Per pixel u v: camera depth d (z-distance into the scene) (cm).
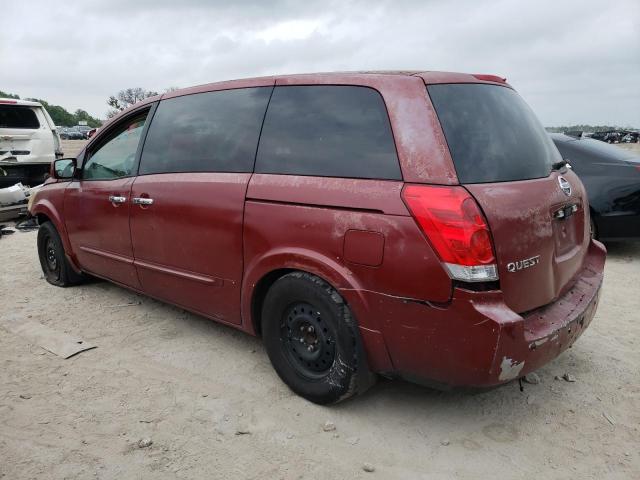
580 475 253
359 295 268
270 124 324
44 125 1018
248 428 289
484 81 300
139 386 335
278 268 303
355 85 292
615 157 627
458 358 246
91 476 253
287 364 317
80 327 430
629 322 438
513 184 266
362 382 284
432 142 255
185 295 377
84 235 468
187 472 256
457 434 285
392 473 255
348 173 279
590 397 321
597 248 361
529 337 251
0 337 411
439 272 243
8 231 831
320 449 272
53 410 308
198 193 349
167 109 398
